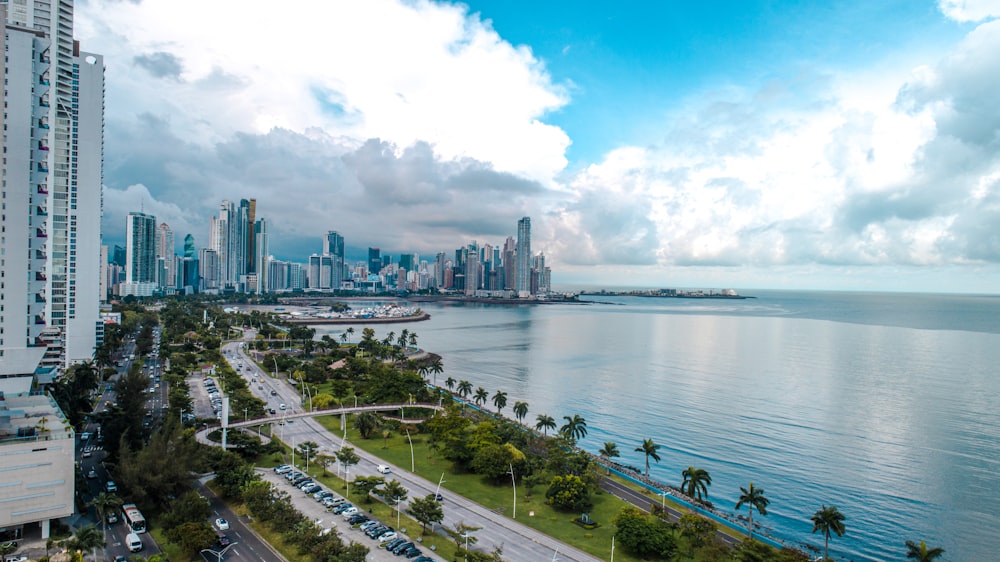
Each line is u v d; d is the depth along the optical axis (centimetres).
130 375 15162
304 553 10250
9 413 12169
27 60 18300
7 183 17825
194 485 13962
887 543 13888
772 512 15462
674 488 16175
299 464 15988
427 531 11850
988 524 14850
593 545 11756
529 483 15200
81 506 12119
